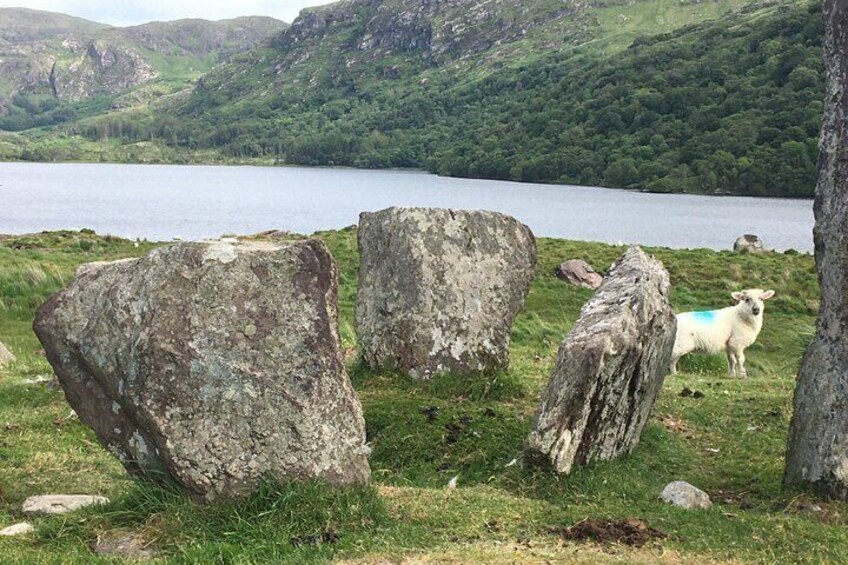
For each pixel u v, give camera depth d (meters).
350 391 4.87
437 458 5.94
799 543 4.65
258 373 4.71
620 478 5.46
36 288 12.21
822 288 5.25
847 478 5.13
